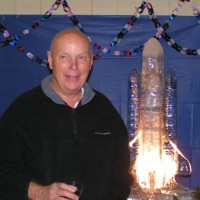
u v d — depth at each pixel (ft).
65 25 8.25
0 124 4.29
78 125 4.48
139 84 7.94
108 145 4.57
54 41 4.44
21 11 8.46
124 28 8.07
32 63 8.31
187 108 8.20
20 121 4.26
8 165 4.13
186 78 8.16
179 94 8.20
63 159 4.31
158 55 6.75
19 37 8.23
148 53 6.76
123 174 4.71
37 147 4.27
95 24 8.25
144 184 6.70
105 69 8.29
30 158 4.29
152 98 6.69
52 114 4.40
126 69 8.27
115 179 4.67
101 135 4.56
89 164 4.41
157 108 6.70
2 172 4.09
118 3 8.44
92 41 8.27
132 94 7.97
